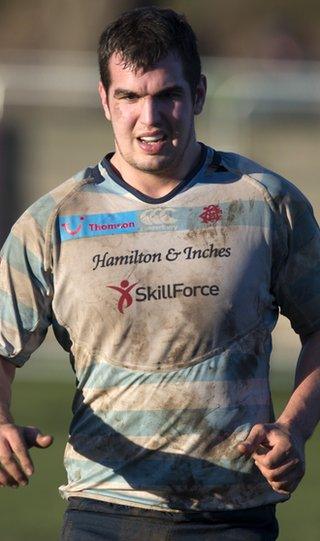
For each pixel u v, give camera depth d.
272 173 16.91
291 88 64.44
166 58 16.08
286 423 15.97
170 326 16.19
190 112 16.42
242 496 16.31
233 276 16.31
